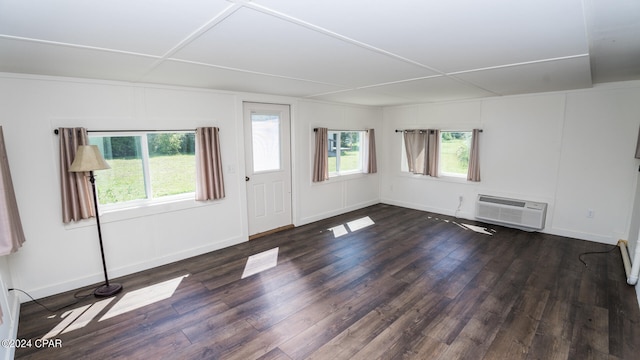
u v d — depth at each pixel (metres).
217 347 2.40
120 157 3.58
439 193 6.22
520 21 1.73
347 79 3.45
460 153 5.87
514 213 5.04
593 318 2.70
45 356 2.32
